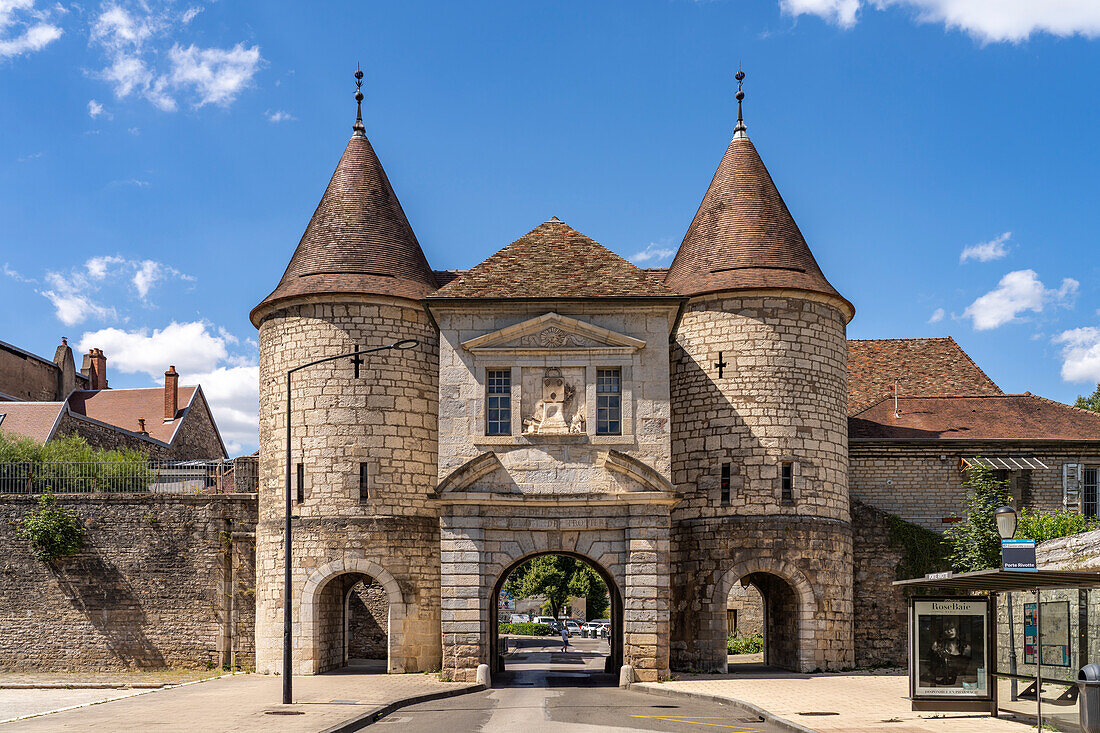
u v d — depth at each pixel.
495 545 29.67
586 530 29.78
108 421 65.50
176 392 66.31
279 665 31.98
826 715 20.92
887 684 27.98
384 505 31.84
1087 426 38.75
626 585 29.34
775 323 33.00
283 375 33.16
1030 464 37.59
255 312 34.44
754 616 46.50
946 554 35.22
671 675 29.80
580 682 31.19
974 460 37.53
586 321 30.77
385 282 33.19
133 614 37.56
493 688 29.09
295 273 33.81
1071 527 33.31
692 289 33.78
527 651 53.78
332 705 23.34
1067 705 19.66
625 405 30.30
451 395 30.50
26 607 37.78
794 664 32.22
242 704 23.81
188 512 38.00
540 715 21.92
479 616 29.11
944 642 20.70
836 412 33.69
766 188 35.41
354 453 31.94
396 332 33.03
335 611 34.50
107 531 38.09
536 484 29.84
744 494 32.25
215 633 37.25
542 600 102.81
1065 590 20.64
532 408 30.42
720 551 32.12
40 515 37.81
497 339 30.69
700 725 20.14
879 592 35.06
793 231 34.78
